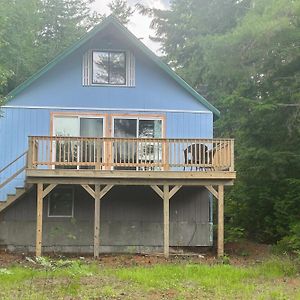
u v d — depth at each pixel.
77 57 19.25
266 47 17.05
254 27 16.41
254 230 22.56
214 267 14.44
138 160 16.59
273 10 16.64
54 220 18.39
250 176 20.67
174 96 19.39
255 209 22.27
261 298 10.51
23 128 18.61
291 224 19.02
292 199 19.97
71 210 18.50
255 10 18.41
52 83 19.00
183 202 18.84
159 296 10.66
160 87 19.41
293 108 19.09
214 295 10.88
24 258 16.50
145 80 19.39
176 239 18.64
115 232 18.47
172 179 16.67
